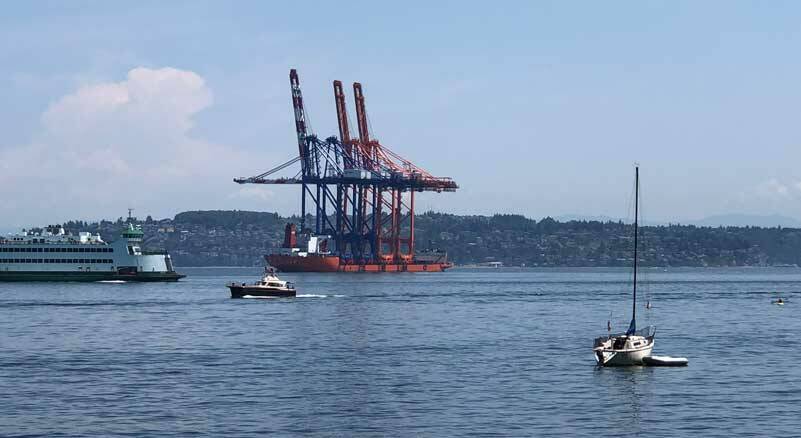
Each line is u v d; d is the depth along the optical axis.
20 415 85.50
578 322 183.12
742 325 177.88
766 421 83.88
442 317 193.00
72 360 120.81
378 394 95.50
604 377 106.25
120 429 80.31
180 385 100.69
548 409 88.62
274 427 81.12
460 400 92.44
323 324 173.00
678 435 79.06
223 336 150.25
